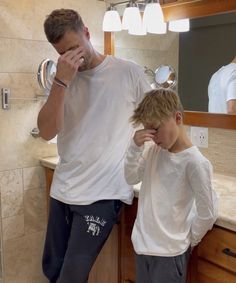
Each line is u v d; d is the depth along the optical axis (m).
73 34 1.59
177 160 1.44
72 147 1.80
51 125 1.71
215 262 1.49
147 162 1.55
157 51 2.27
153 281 1.49
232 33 1.90
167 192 1.46
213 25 1.98
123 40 2.41
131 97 1.77
